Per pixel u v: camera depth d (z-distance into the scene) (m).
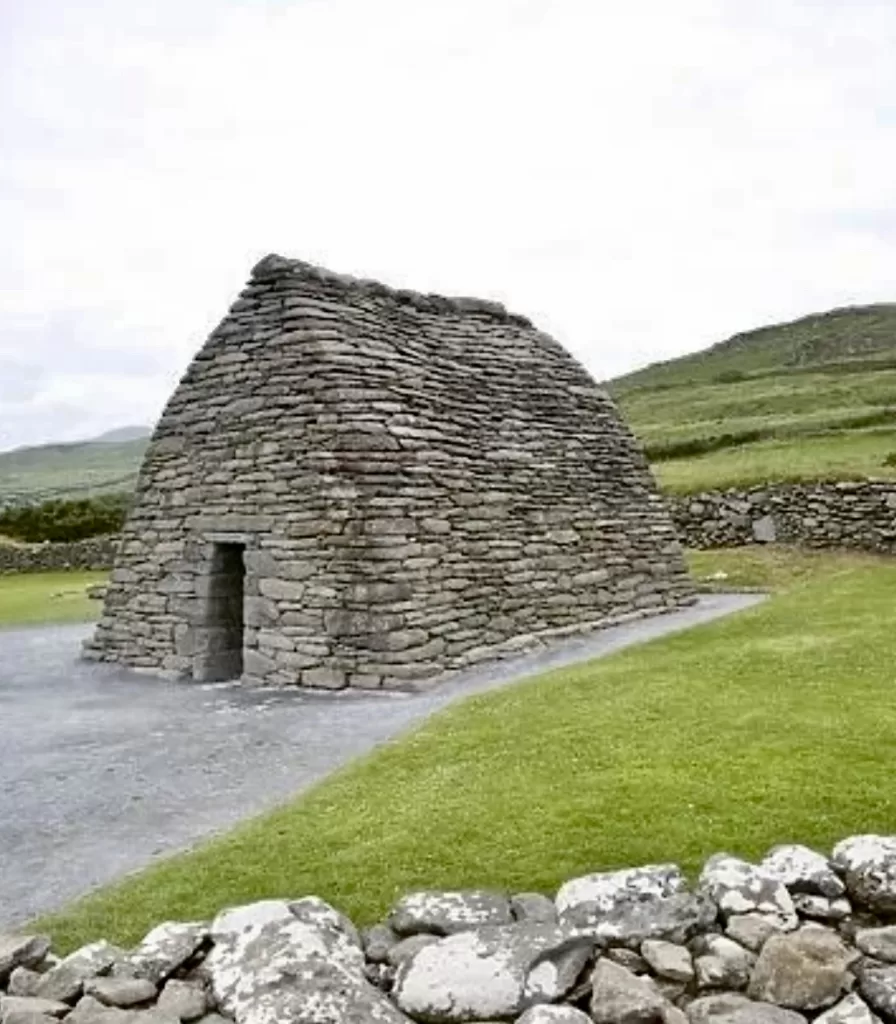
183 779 10.25
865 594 18.19
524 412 19.42
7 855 8.27
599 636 17.42
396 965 5.31
